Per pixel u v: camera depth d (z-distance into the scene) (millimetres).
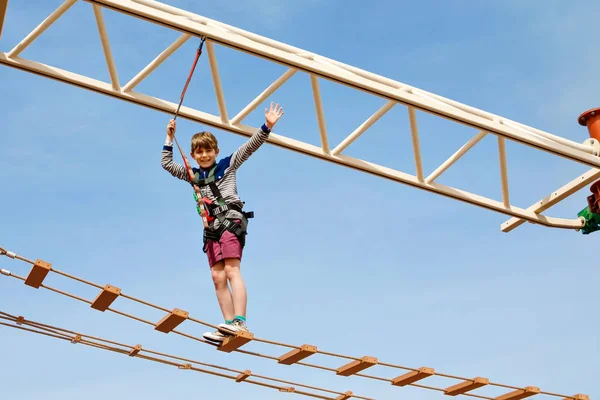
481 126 12641
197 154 10539
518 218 14703
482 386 12742
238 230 10258
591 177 13836
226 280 10367
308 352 10883
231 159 10570
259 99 12039
